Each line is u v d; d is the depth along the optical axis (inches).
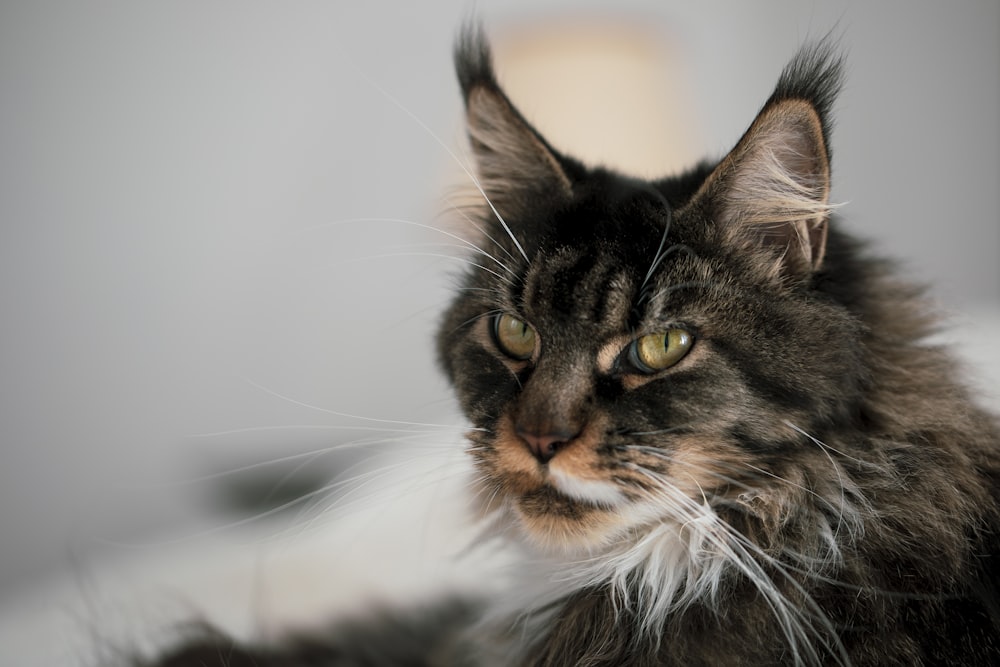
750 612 18.8
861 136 37.2
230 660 21.4
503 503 20.4
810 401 18.8
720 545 19.0
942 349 20.2
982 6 35.9
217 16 37.0
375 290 38.8
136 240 36.9
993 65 36.1
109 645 21.9
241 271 38.2
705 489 19.2
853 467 19.0
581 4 38.7
